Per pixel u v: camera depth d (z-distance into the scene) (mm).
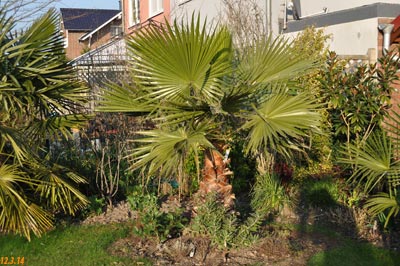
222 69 6934
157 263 7055
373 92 9445
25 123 8297
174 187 10430
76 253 7453
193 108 6789
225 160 7590
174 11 16234
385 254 7352
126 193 10203
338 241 7945
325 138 10391
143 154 7328
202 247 7410
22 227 7801
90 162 10008
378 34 11609
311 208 9484
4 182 7684
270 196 9344
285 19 14414
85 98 8609
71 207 8734
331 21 12945
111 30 26719
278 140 6828
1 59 7664
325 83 9641
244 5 13250
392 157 7402
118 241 7973
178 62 6828
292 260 7133
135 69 7074
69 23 33250
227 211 7605
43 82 8094
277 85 7184
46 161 8594
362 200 9109
